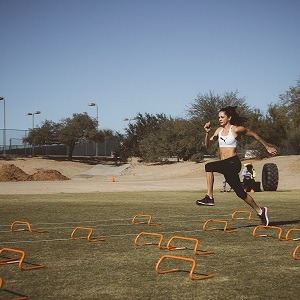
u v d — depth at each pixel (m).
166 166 61.03
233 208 17.12
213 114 61.38
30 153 78.12
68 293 5.74
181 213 15.30
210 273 6.72
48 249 8.67
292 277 6.48
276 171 28.16
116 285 6.09
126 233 10.71
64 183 38.75
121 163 73.19
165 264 7.35
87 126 74.06
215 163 10.78
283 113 53.03
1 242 9.48
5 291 5.83
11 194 25.61
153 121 75.00
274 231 10.91
